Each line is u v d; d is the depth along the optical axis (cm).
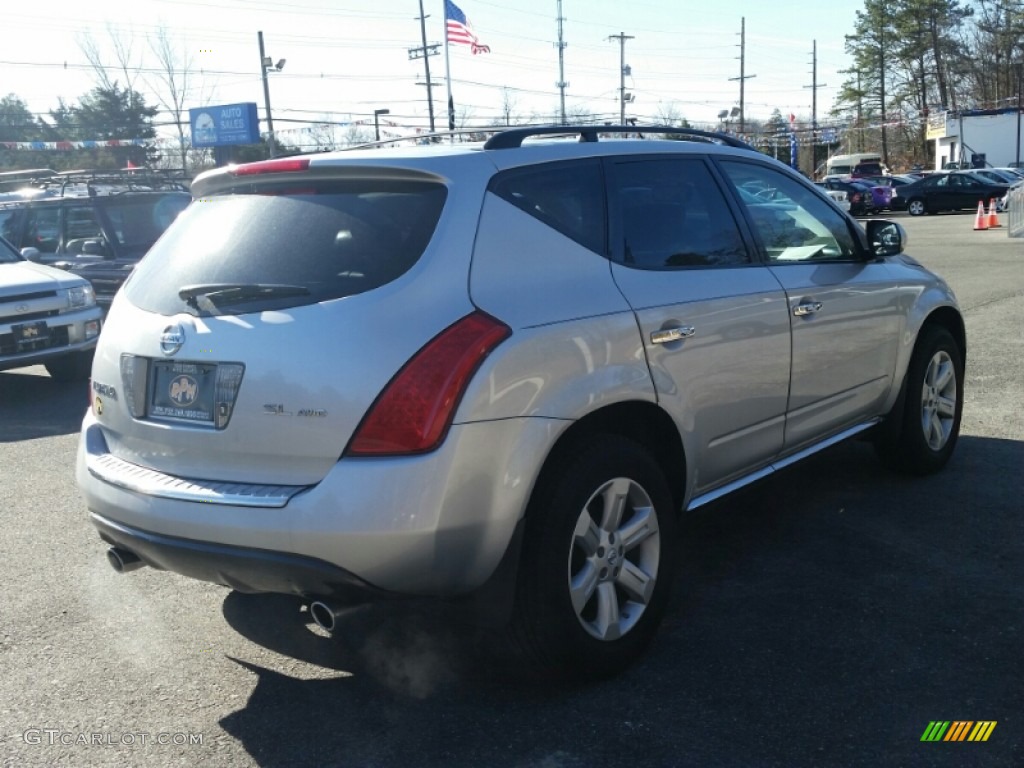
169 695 348
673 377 361
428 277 304
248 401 304
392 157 331
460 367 293
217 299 322
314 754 308
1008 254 1820
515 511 305
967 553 441
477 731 316
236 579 308
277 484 302
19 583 452
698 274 387
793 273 435
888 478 551
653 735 308
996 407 693
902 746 297
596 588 336
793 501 521
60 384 973
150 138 5331
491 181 332
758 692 330
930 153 8150
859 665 346
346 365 291
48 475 637
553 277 333
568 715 322
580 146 367
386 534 284
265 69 4731
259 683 354
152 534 318
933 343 532
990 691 325
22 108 6250
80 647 387
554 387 314
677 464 378
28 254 1049
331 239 322
